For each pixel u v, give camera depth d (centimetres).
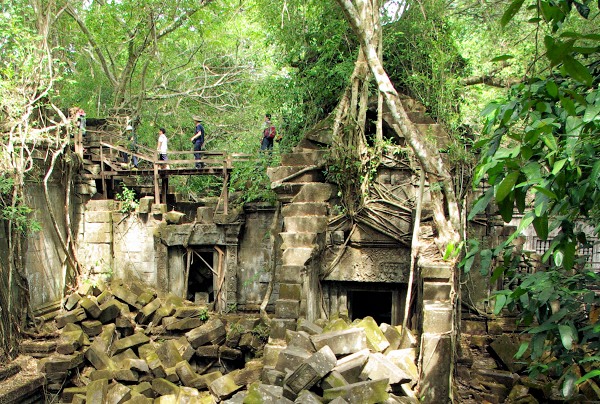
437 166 695
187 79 1972
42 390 913
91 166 1282
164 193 1296
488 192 292
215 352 1009
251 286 1177
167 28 1783
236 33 1992
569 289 397
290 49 1119
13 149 966
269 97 1201
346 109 862
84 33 1795
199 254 1254
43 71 1115
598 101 246
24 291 1001
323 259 914
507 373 764
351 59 995
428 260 698
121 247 1246
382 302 1277
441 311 600
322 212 812
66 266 1170
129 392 860
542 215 267
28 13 1119
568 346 326
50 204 1100
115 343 1038
